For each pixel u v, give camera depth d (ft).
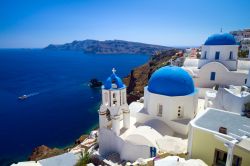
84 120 171.53
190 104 68.69
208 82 102.01
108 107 67.62
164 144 54.60
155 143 57.11
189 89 70.03
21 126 158.30
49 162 64.28
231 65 99.66
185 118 69.46
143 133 60.54
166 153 50.29
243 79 93.35
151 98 71.72
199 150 43.01
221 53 102.17
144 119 74.38
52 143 129.49
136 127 71.26
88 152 74.13
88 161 67.21
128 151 60.95
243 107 54.19
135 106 88.17
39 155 104.83
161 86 70.28
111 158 64.80
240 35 282.56
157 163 38.47
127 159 61.62
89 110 198.49
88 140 105.40
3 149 122.83
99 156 67.26
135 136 59.82
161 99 69.15
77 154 76.89
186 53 216.13
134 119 78.69
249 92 61.52
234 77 95.40
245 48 196.24
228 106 61.26
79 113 189.78
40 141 132.46
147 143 57.41
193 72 107.55
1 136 140.15
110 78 69.72
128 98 206.49
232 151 34.22
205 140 41.68
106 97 69.51
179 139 57.72
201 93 96.68
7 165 106.63
